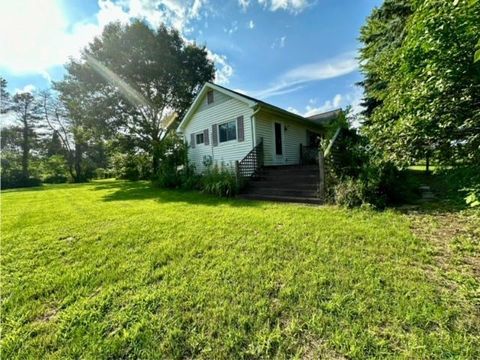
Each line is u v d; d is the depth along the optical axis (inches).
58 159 1160.8
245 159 343.6
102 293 93.1
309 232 146.0
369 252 114.3
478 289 81.7
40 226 194.5
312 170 292.0
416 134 103.3
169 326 74.0
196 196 325.7
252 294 87.4
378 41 286.7
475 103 89.7
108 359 63.6
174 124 733.3
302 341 65.6
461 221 146.6
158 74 646.5
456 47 86.2
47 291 97.0
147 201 301.9
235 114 403.9
